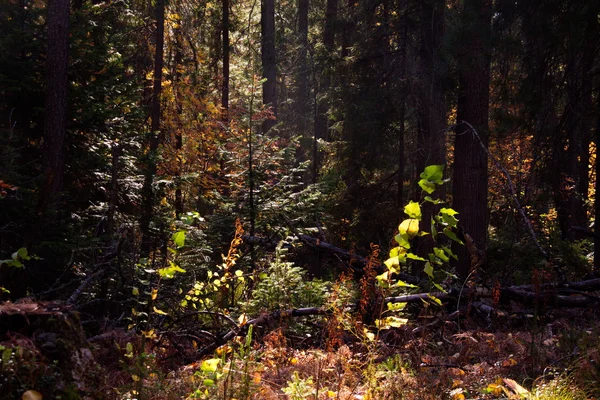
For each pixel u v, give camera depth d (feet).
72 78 43.32
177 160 66.59
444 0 52.80
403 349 18.45
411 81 54.49
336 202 59.41
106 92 42.37
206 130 67.10
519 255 38.58
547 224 47.65
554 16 38.37
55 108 37.73
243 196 38.29
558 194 42.83
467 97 45.88
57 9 38.01
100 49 43.47
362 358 17.48
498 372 16.49
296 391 13.39
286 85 98.07
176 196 56.49
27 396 8.83
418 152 54.65
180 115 67.72
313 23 92.12
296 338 22.34
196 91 68.18
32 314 10.16
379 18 59.82
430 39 54.29
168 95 67.56
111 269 26.09
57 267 28.35
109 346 16.85
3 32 40.40
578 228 41.37
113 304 25.30
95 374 10.47
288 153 41.16
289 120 88.69
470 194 45.14
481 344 19.48
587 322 23.50
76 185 41.29
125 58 55.88
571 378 14.62
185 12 69.36
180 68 69.05
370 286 16.67
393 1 58.44
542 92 40.09
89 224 37.73
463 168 45.57
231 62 85.10
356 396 14.11
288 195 39.29
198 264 33.01
